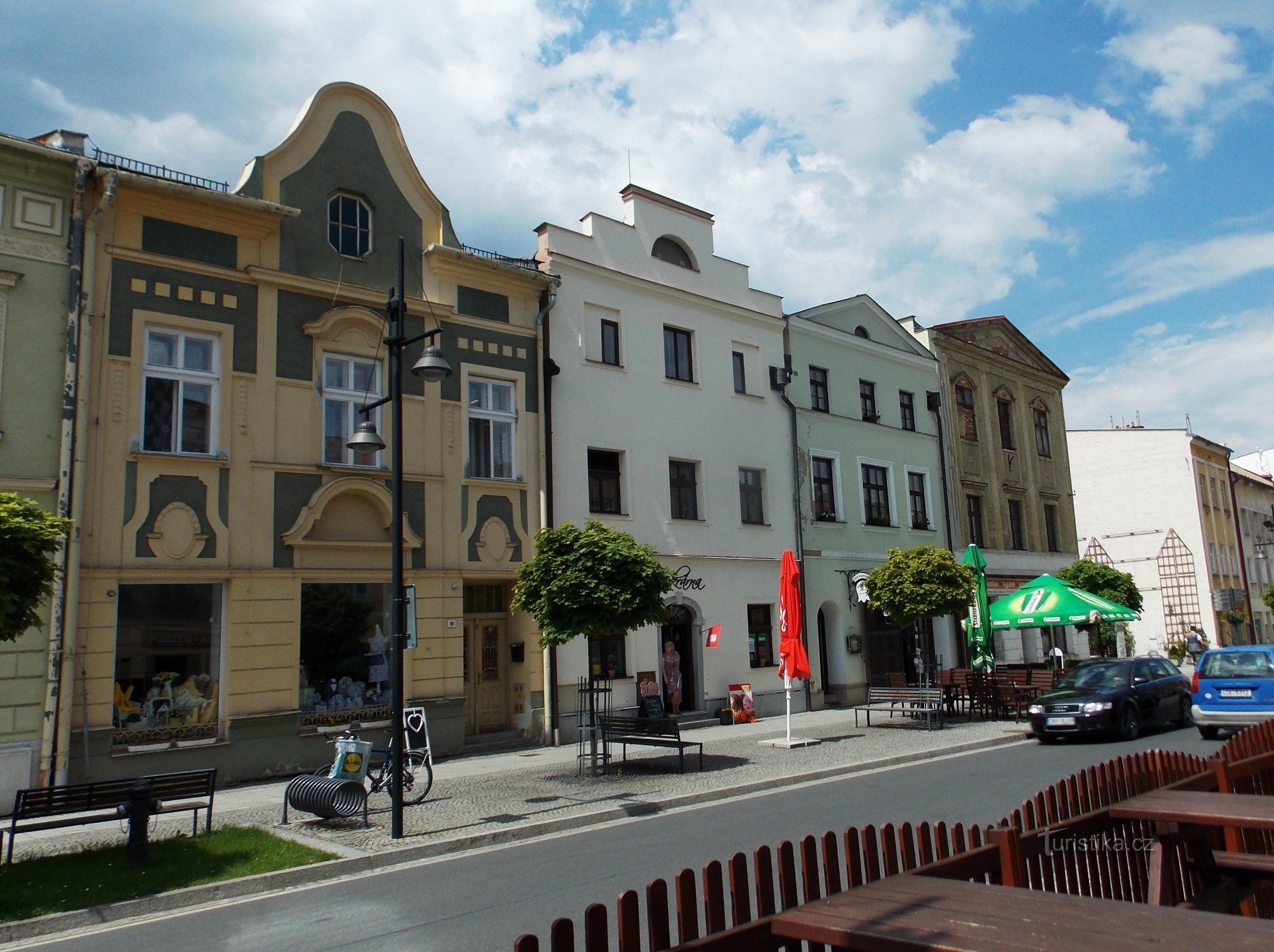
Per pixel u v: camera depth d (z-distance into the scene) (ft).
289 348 54.19
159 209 50.26
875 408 95.71
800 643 58.18
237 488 51.01
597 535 48.03
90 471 46.19
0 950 23.44
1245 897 16.16
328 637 53.67
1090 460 159.53
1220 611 146.41
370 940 22.62
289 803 37.04
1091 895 15.56
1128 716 57.06
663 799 40.65
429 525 58.34
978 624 76.59
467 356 62.13
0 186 45.39
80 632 44.91
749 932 11.12
